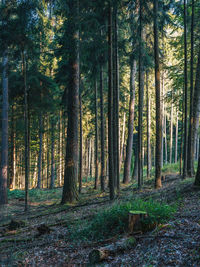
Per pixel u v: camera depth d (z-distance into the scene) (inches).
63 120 1088.2
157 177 535.8
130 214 232.7
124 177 852.0
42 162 1216.8
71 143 518.3
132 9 521.0
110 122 448.5
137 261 178.4
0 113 776.3
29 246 260.4
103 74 764.0
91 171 1691.7
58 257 222.4
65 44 459.5
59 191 853.8
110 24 445.4
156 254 178.9
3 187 630.5
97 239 247.8
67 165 514.9
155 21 518.3
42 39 528.4
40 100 750.5
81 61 590.6
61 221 351.3
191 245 176.9
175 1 527.8
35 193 793.6
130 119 859.4
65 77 667.4
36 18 468.4
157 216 242.8
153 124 1244.5
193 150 622.5
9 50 518.6
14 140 1039.0
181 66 668.7
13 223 354.9
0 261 221.1
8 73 564.1
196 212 253.8
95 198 523.8
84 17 438.3
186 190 375.6
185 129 543.5
